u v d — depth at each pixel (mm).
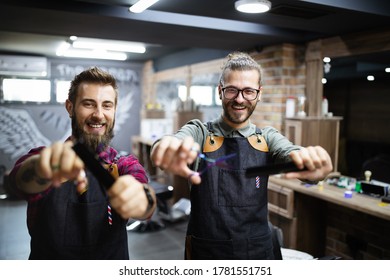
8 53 6332
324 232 3414
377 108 4992
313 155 751
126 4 2664
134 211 614
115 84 1091
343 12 2451
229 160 1261
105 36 3537
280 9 2432
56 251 1047
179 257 3486
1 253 3525
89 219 1064
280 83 3627
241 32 3188
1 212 4926
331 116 3416
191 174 719
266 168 777
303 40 3510
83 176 660
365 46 2967
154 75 7191
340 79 5402
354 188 2928
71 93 1073
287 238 3275
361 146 5262
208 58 5164
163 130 6211
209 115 6121
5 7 2490
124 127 7848
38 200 1053
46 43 5289
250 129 1330
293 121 3275
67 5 2586
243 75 1198
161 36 3473
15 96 6793
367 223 3039
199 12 2705
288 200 3168
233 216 1237
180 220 4598
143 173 1083
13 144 6844
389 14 2516
